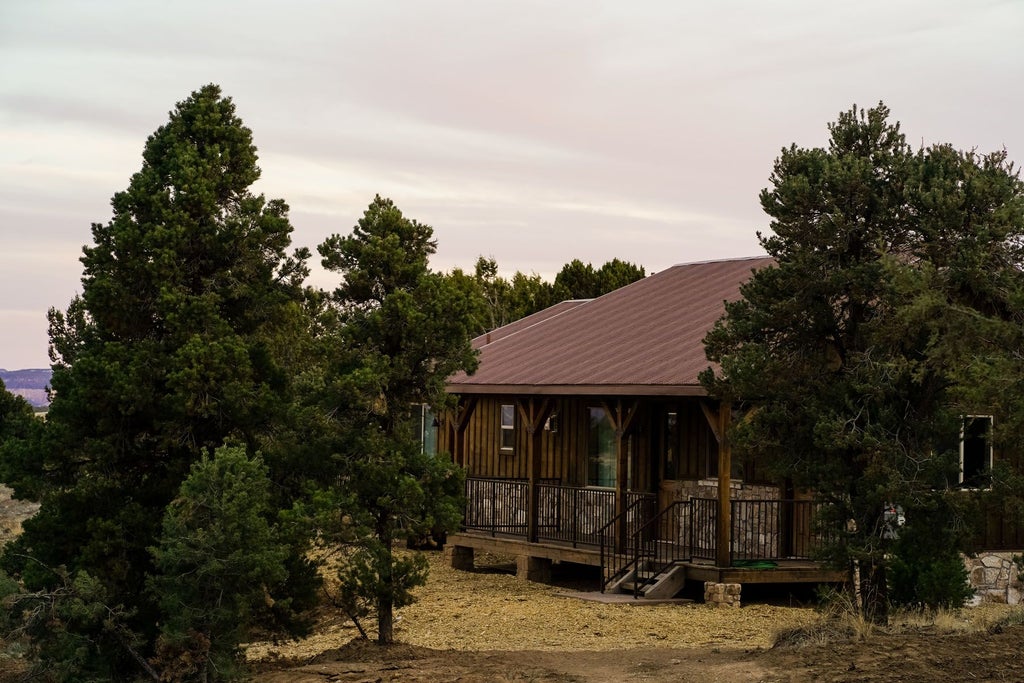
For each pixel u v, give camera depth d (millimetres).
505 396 24797
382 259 15023
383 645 14953
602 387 20328
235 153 16062
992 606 18375
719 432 18703
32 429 15219
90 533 14547
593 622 17250
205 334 14914
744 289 15570
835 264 14906
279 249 16109
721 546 18703
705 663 12562
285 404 15242
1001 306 14555
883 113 15281
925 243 14594
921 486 14023
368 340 15016
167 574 13328
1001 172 14586
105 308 14984
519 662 13383
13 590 13336
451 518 14875
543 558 22359
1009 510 14188
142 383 14633
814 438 14391
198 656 12891
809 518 19781
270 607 14703
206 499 13016
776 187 15250
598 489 22297
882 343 14188
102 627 13969
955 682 10008
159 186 15539
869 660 11148
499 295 56250
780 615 17734
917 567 15867
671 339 22172
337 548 15344
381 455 14734
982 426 18797
